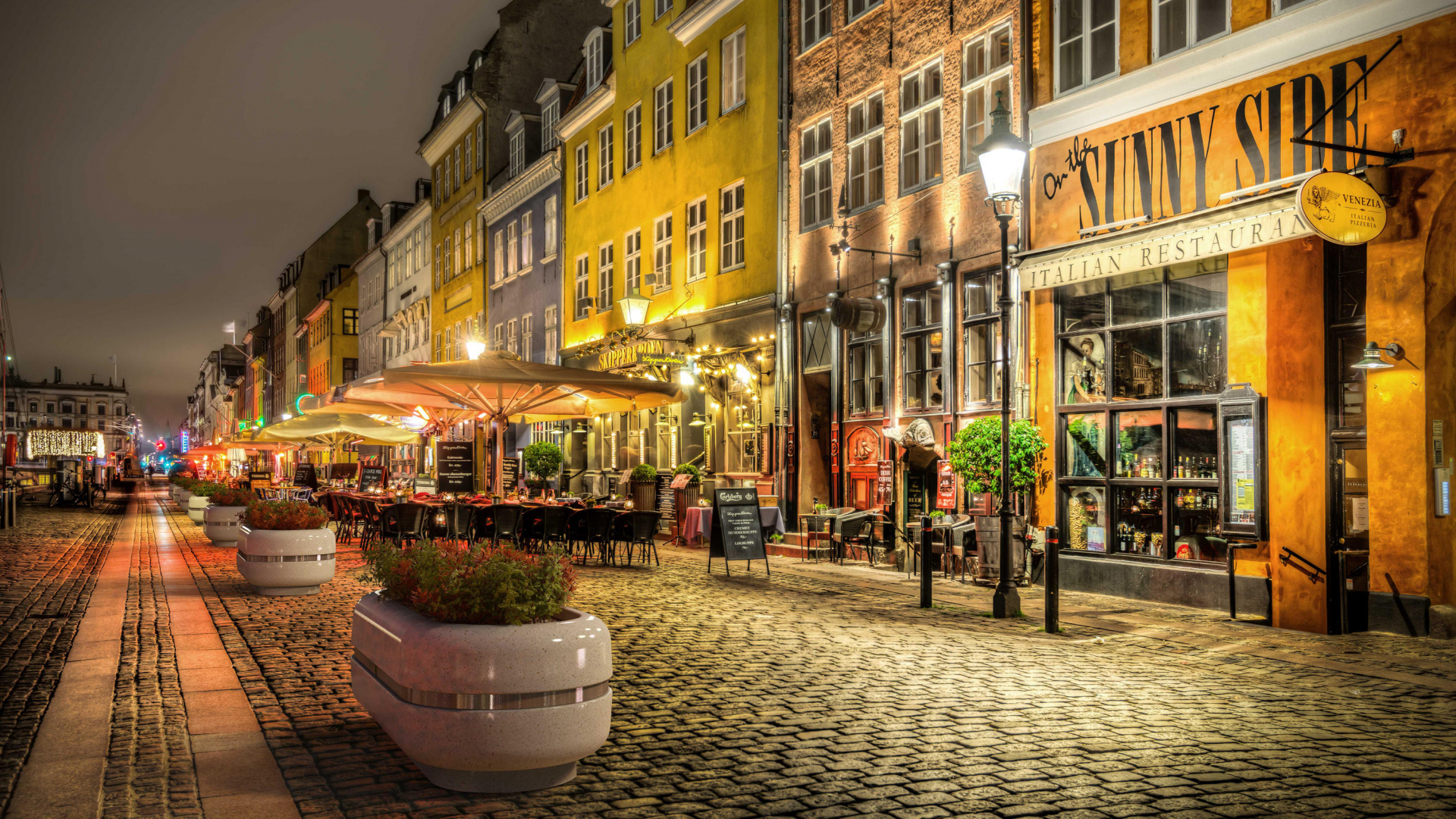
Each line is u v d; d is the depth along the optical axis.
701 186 22.69
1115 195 12.66
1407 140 9.66
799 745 5.67
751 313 20.34
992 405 14.66
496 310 37.00
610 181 27.78
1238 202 10.63
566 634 4.82
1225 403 11.00
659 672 7.61
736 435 21.27
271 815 4.32
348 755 5.30
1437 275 9.62
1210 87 11.53
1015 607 10.69
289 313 86.00
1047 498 13.41
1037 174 13.80
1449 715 6.59
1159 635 9.58
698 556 18.62
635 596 12.22
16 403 176.75
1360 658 8.53
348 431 27.14
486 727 4.62
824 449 19.14
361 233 78.94
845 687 7.16
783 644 8.91
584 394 16.77
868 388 17.38
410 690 4.87
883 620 10.45
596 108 28.62
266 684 7.00
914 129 16.67
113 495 58.91
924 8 16.30
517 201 34.91
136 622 9.77
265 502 12.64
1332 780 5.17
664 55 24.55
